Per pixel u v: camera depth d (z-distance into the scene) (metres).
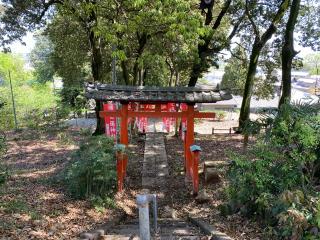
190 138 10.42
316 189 6.27
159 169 12.29
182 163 13.12
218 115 31.92
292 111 5.67
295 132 5.52
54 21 20.95
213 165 10.23
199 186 9.95
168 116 10.23
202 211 8.29
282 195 5.29
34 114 25.58
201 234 6.48
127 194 9.89
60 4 14.98
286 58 14.45
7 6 15.73
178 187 10.48
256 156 6.47
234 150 13.85
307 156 5.78
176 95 9.88
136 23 9.14
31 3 15.40
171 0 8.25
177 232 6.70
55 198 8.40
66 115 25.52
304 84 47.31
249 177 6.22
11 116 25.38
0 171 9.20
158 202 9.41
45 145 15.31
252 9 17.00
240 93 29.52
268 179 6.02
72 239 6.00
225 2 16.83
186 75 25.08
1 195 8.13
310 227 4.91
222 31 19.38
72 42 22.69
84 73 28.03
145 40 17.14
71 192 8.59
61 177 9.53
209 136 17.83
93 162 8.40
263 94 24.34
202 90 10.20
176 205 9.13
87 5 10.37
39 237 5.98
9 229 6.15
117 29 9.04
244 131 6.56
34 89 35.62
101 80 16.84
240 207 7.02
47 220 6.95
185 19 8.37
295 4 14.02
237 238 5.90
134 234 6.49
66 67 26.22
